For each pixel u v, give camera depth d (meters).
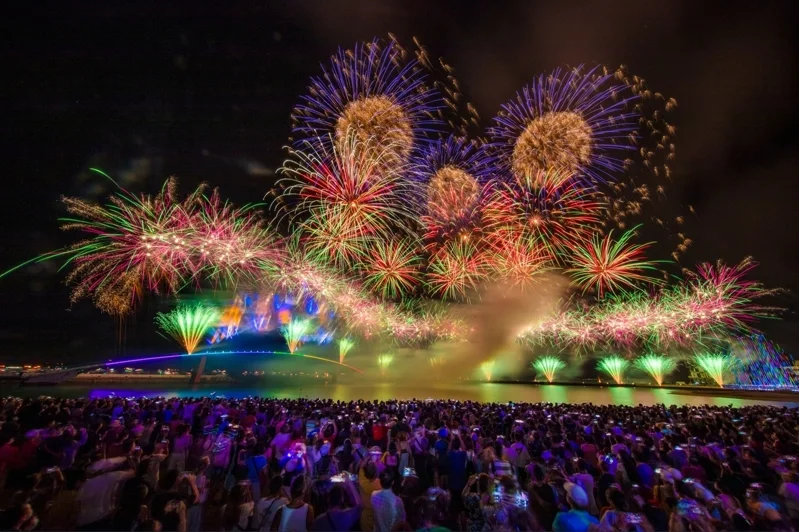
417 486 5.60
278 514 4.91
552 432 10.95
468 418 14.13
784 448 10.09
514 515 5.40
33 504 5.01
